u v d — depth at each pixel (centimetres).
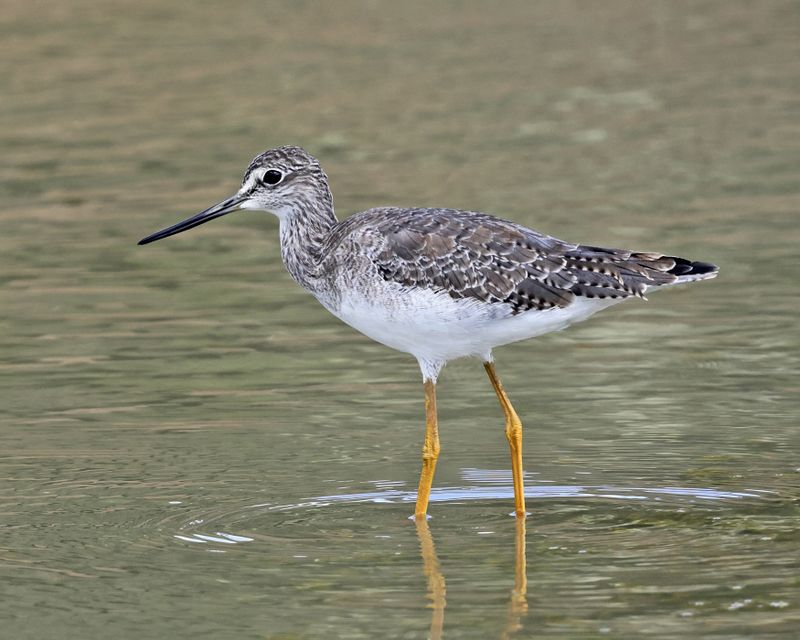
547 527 1191
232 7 3403
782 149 2414
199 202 2197
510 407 1261
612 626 988
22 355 1641
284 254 1350
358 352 1662
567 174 2303
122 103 2700
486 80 2841
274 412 1472
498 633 983
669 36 3159
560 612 1015
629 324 1738
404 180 2269
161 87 2791
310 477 1309
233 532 1183
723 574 1074
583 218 2080
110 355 1642
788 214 2091
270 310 1809
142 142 2508
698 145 2445
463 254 1215
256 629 998
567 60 2973
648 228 2033
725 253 1931
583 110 2658
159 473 1310
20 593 1060
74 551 1140
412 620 1009
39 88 2781
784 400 1466
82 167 2388
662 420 1426
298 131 2544
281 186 1335
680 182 2259
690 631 977
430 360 1269
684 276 1225
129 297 1855
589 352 1645
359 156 2412
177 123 2602
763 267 1889
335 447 1380
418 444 1391
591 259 1220
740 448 1352
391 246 1229
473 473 1321
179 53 3012
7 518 1208
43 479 1294
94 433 1409
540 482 1292
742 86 2781
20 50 3017
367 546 1154
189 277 1939
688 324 1722
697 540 1147
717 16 3341
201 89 2781
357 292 1248
